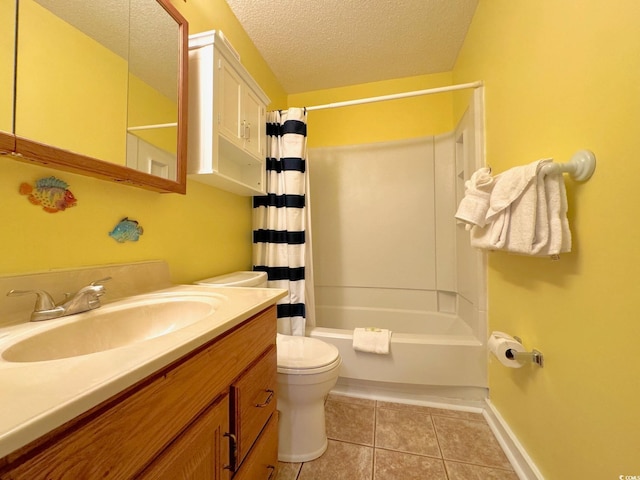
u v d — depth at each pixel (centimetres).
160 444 46
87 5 77
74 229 78
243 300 82
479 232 104
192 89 116
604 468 66
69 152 69
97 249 84
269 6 156
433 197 215
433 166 216
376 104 234
